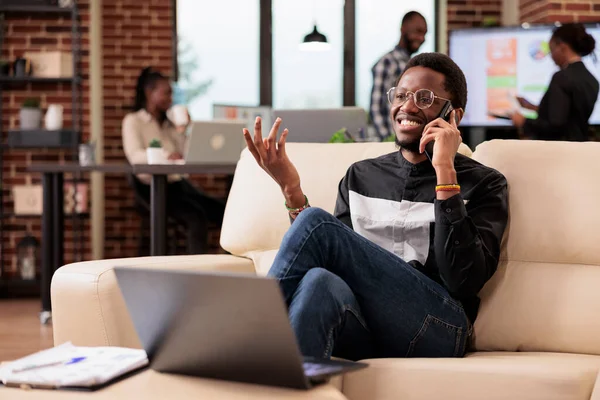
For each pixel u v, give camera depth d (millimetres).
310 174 2375
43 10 5805
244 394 1261
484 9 6828
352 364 1378
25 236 5879
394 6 6895
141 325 1395
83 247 5949
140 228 6414
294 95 6918
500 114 6098
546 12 6012
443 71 2035
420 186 2025
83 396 1264
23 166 5941
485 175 1984
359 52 6910
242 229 2408
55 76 5812
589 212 1952
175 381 1347
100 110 6457
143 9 6582
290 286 1722
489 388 1598
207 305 1278
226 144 4332
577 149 2051
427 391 1632
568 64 5621
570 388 1560
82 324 1874
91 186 5992
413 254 1977
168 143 5867
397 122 2051
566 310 1884
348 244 1763
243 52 6867
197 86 6848
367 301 1784
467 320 1878
